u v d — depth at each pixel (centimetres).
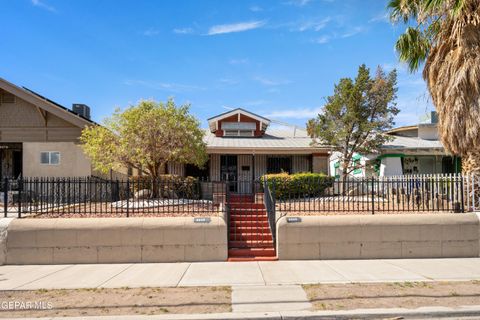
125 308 555
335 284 675
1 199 1471
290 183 1418
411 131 2227
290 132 2314
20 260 872
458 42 979
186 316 521
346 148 1736
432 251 906
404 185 1323
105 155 1266
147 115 1239
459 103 986
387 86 1714
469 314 530
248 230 1031
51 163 1686
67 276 752
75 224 885
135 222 891
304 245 895
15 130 1698
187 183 1459
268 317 519
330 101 1783
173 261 882
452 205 1005
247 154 1914
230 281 703
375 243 902
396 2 1125
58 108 1625
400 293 616
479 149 1004
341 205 1194
